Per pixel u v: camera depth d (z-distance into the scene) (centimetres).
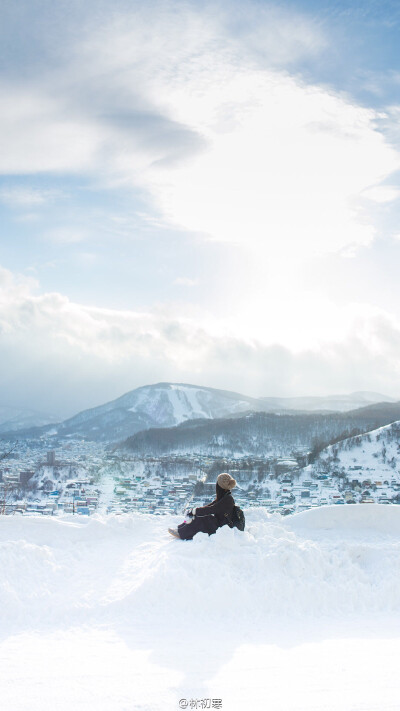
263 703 385
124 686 415
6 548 736
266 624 587
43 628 567
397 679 431
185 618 598
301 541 806
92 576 703
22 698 394
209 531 788
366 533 917
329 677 434
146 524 925
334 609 637
